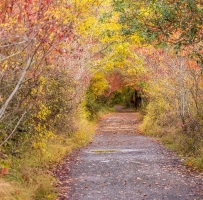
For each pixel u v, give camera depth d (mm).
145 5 10680
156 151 17422
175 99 19375
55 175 11750
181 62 17500
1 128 10039
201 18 9211
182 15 9477
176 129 19406
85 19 11266
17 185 8562
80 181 11133
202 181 10922
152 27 10203
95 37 20422
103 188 10305
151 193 9750
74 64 18141
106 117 46062
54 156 14281
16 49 7848
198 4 9562
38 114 12102
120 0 10828
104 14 13312
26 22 7000
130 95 65812
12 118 10367
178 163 13977
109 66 25500
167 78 19828
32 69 8281
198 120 15617
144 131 26859
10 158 10195
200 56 11383
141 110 40031
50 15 7012
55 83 13523
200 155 14023
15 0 6820
